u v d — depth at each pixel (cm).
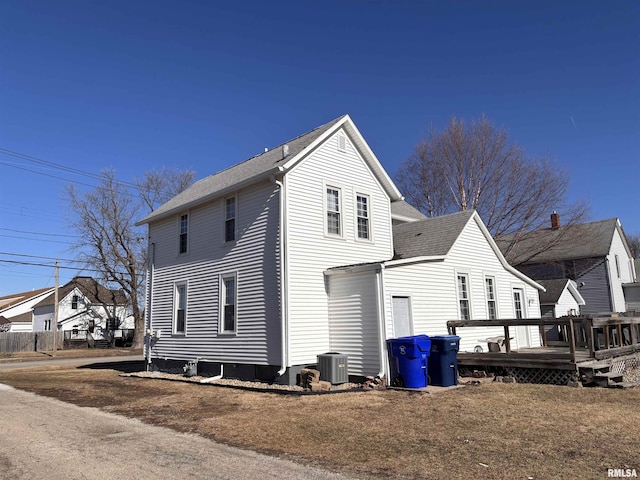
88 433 812
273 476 564
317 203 1492
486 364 1321
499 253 1875
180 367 1741
